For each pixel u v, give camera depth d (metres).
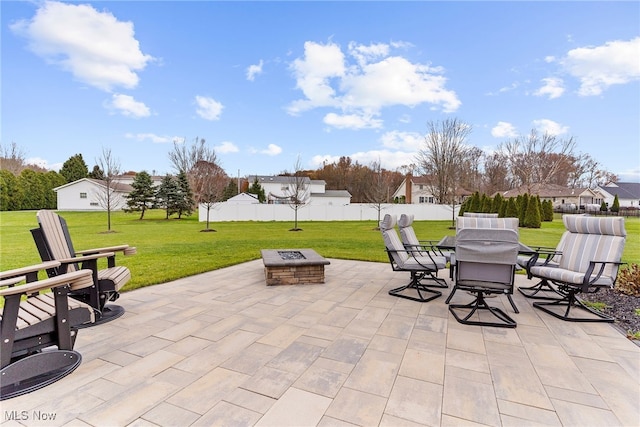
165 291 4.52
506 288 3.30
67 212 27.39
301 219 23.20
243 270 6.04
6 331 2.06
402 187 39.25
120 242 10.73
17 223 17.83
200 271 5.80
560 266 4.06
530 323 3.31
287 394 2.04
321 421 1.77
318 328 3.16
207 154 28.84
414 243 4.95
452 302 4.03
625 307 3.77
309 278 4.96
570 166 28.08
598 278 3.28
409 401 1.96
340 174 44.12
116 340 2.86
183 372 2.31
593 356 2.56
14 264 6.51
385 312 3.64
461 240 3.33
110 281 3.28
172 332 3.05
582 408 1.89
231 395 2.02
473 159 27.91
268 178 41.41
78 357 2.40
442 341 2.86
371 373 2.30
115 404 1.92
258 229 16.67
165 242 10.79
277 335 2.99
